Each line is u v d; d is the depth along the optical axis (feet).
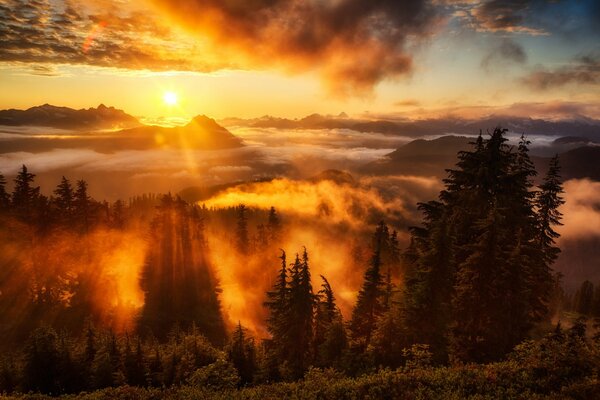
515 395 45.11
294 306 97.81
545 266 95.86
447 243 74.74
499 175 87.40
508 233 81.10
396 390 49.93
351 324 102.06
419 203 94.79
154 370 93.35
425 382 51.24
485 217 81.92
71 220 178.09
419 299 75.25
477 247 72.49
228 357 97.50
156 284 190.49
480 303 71.00
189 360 93.76
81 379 85.92
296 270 99.55
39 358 85.15
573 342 52.85
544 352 52.85
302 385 59.06
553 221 114.21
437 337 74.23
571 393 43.29
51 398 68.03
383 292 99.50
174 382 86.69
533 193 92.94
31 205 169.27
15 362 93.35
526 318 78.54
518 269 70.85
